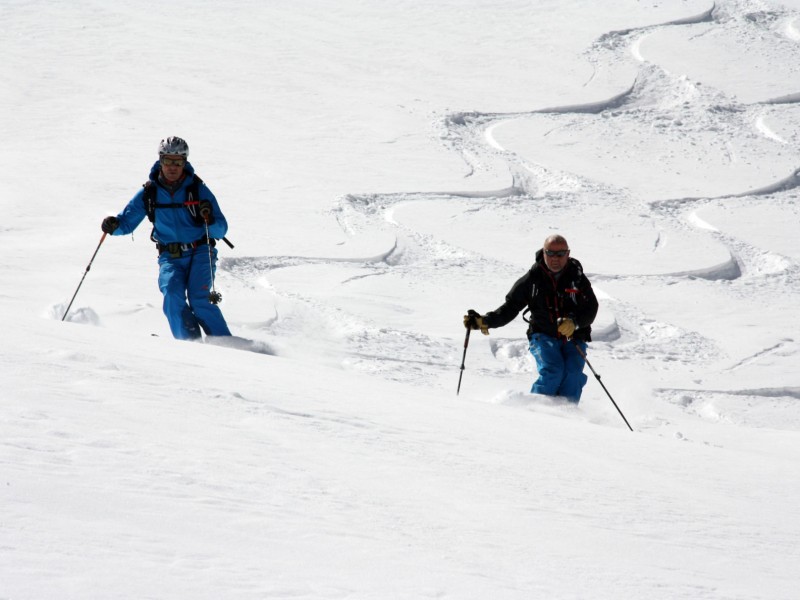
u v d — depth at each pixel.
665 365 45.94
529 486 12.20
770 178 84.88
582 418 28.59
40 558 5.80
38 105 93.94
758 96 106.06
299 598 6.02
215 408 12.69
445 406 19.58
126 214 31.89
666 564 9.45
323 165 81.00
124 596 5.39
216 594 5.78
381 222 68.38
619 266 62.84
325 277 55.41
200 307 31.75
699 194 80.44
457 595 6.84
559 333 29.56
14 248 54.22
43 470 7.96
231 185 74.12
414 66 112.44
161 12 129.25
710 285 60.75
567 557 8.93
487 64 113.81
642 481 14.18
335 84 105.56
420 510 9.67
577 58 115.69
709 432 29.88
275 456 10.63
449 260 62.00
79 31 119.69
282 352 36.00
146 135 86.44
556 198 78.00
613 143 93.06
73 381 12.44
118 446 9.40
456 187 77.62
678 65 113.75
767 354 48.19
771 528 12.33
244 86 103.44
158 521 7.28
